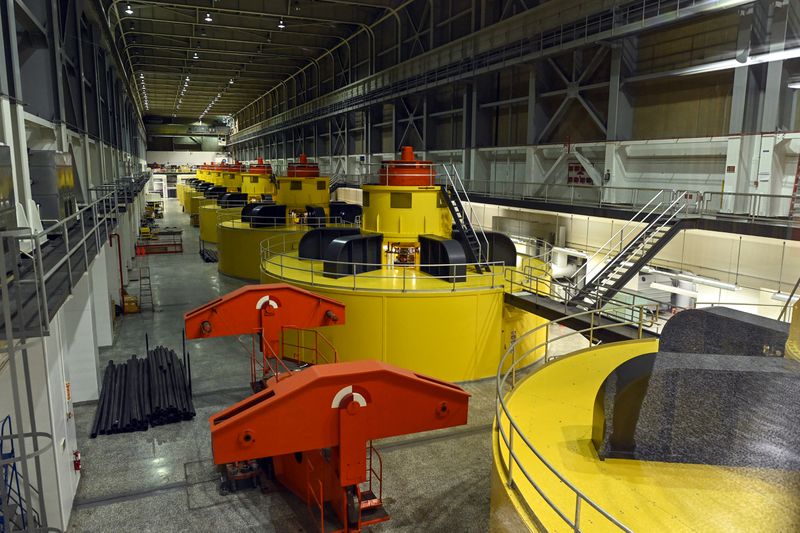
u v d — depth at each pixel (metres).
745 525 4.78
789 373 5.02
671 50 20.11
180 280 27.59
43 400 8.23
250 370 15.89
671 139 19.77
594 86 23.05
